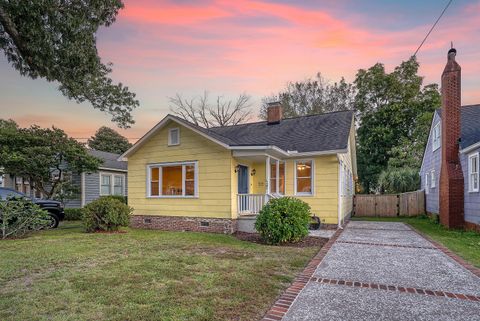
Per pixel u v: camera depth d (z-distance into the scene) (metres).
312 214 12.25
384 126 27.19
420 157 24.28
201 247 7.79
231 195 10.81
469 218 10.79
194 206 11.55
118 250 7.35
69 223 14.96
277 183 12.29
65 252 7.10
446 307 3.86
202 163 11.45
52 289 4.44
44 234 10.45
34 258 6.48
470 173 10.70
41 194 17.67
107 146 39.47
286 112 34.50
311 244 8.34
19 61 7.55
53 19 6.88
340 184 12.12
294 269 5.63
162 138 12.44
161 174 12.50
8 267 5.72
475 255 6.80
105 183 20.08
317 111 34.31
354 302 4.02
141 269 5.52
